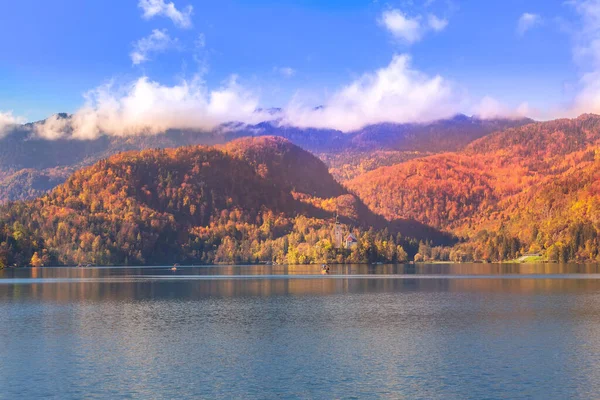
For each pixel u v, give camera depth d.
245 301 176.38
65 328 124.88
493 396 76.75
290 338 113.19
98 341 110.75
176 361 94.88
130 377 85.88
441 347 104.06
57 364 93.19
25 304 168.75
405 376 85.75
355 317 139.75
